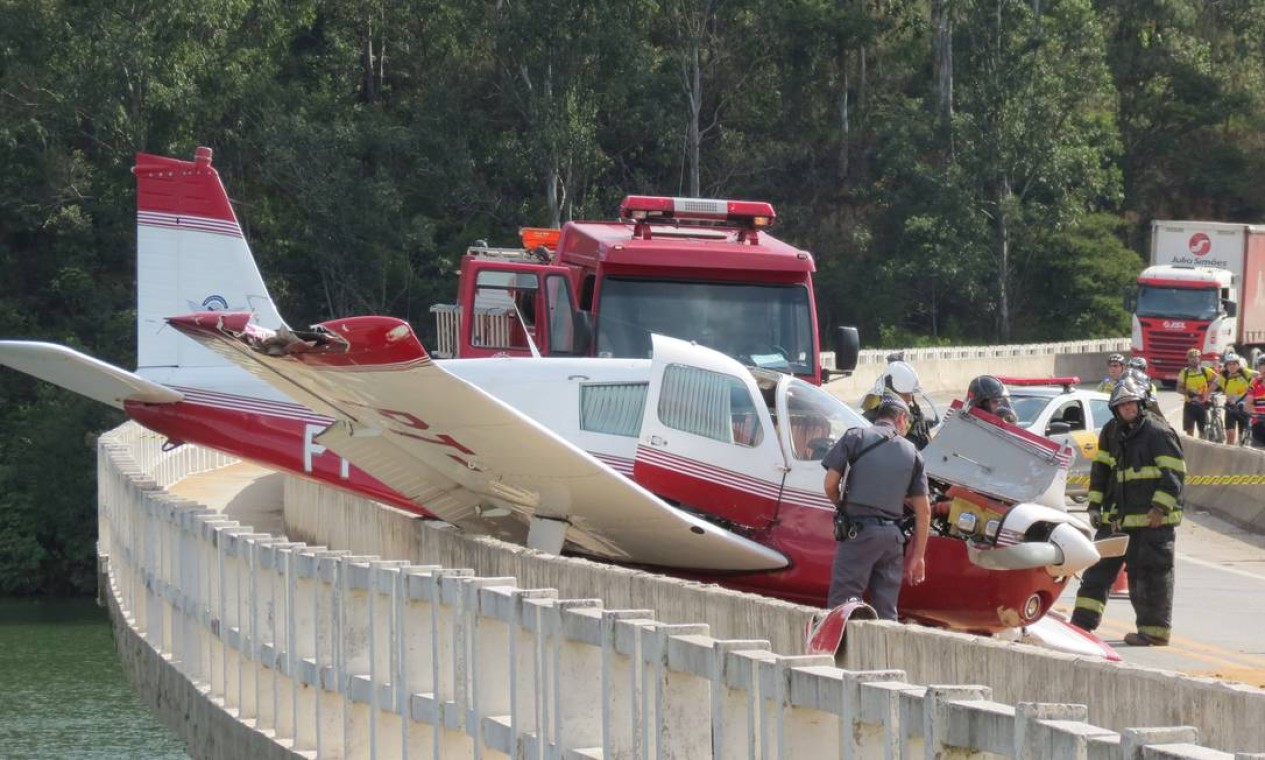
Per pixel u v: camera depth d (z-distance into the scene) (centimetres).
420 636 3550
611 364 5506
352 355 4466
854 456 4281
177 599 5900
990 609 4978
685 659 2534
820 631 3403
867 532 4244
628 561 5538
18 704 11550
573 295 7488
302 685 4200
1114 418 5678
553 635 2906
